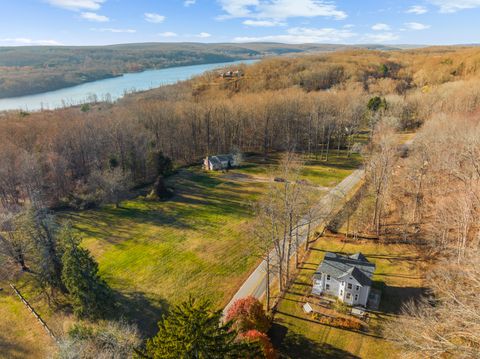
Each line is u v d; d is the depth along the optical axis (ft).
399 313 104.12
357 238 148.66
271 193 173.17
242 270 133.18
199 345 56.65
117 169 213.25
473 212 132.16
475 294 78.95
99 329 89.61
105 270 137.08
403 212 161.99
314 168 251.60
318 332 99.35
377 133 251.60
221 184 231.91
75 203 202.90
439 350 65.41
